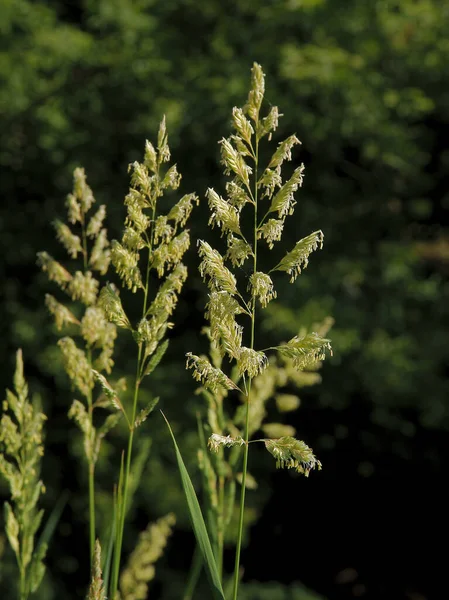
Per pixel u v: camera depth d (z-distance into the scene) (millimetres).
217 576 1482
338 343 7699
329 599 9742
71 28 9227
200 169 8539
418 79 8961
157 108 8273
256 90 1451
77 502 8156
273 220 1441
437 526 9836
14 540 2018
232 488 2268
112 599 1690
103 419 7762
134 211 1619
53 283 8727
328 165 8922
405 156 8438
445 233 9914
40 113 8555
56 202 9086
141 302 8289
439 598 9773
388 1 8492
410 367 8117
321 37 8219
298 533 9805
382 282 8523
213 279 1450
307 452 1416
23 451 2025
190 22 9031
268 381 2387
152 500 7695
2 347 8805
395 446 9453
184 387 8297
